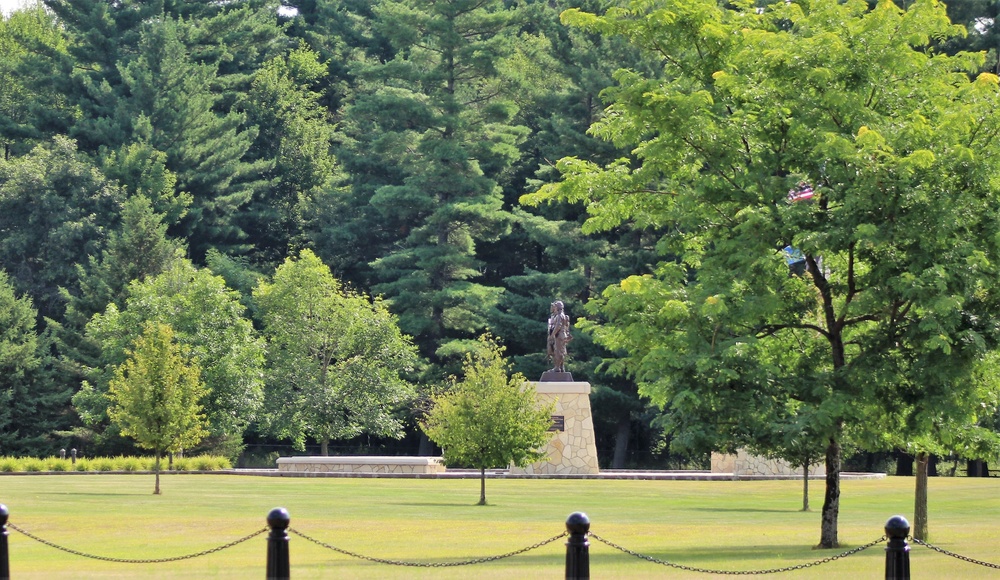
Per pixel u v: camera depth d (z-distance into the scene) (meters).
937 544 22.91
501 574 17.64
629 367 24.14
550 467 48.00
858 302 21.53
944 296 19.80
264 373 57.03
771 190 22.03
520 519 28.45
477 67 69.88
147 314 56.19
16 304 63.56
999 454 23.22
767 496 37.62
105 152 71.75
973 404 21.53
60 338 64.06
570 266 70.06
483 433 34.25
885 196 20.86
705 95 22.05
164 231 65.06
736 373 21.19
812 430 21.23
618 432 67.50
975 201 20.73
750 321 22.34
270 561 14.18
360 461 48.69
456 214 68.00
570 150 68.12
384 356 58.53
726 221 23.42
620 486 41.78
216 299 56.12
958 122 20.88
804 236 21.02
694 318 22.31
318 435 58.25
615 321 24.03
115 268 63.66
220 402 54.72
